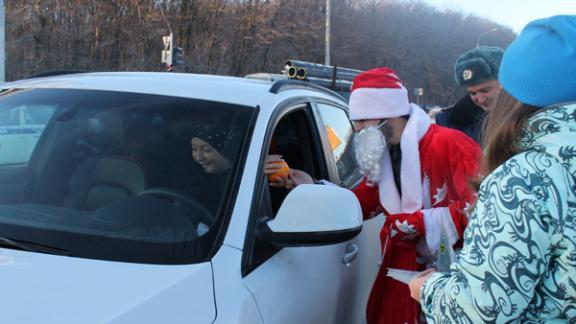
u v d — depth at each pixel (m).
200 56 36.31
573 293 1.26
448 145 2.57
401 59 56.38
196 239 1.83
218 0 37.44
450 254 2.10
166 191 2.03
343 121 3.67
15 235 1.85
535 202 1.26
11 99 2.57
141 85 2.53
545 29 1.34
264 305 1.77
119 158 2.18
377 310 2.80
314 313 2.19
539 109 1.36
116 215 1.95
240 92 2.43
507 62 1.40
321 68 8.73
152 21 34.56
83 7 32.09
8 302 1.47
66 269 1.64
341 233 1.95
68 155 2.26
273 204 2.61
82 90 2.54
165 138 2.22
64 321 1.42
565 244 1.25
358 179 3.53
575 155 1.27
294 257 2.14
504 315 1.29
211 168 2.10
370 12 53.09
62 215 1.99
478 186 1.58
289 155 2.90
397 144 2.78
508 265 1.27
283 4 40.69
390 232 2.65
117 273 1.65
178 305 1.55
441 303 1.46
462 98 4.22
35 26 30.25
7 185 2.18
